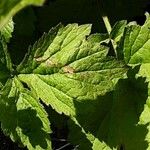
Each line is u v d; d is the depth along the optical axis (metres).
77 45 0.45
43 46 0.46
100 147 0.48
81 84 0.45
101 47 0.45
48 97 0.46
